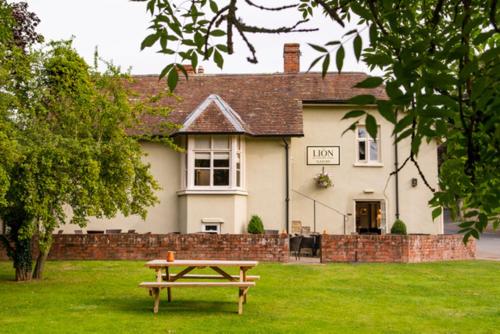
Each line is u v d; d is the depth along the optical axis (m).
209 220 23.25
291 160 24.78
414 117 2.83
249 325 10.48
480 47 4.04
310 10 5.55
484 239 33.78
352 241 20.00
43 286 15.04
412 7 4.59
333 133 25.12
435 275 17.23
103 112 16.36
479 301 13.39
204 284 11.41
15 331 9.84
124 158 15.98
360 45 2.83
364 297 13.72
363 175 24.89
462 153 3.99
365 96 2.80
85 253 20.41
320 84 26.45
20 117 15.11
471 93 3.01
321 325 10.61
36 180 14.35
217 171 23.72
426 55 2.95
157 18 4.23
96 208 15.24
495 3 2.88
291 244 22.11
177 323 10.61
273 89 26.42
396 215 24.61
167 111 18.08
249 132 23.80
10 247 16.23
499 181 4.09
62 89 15.83
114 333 9.78
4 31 13.52
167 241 20.20
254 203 24.31
